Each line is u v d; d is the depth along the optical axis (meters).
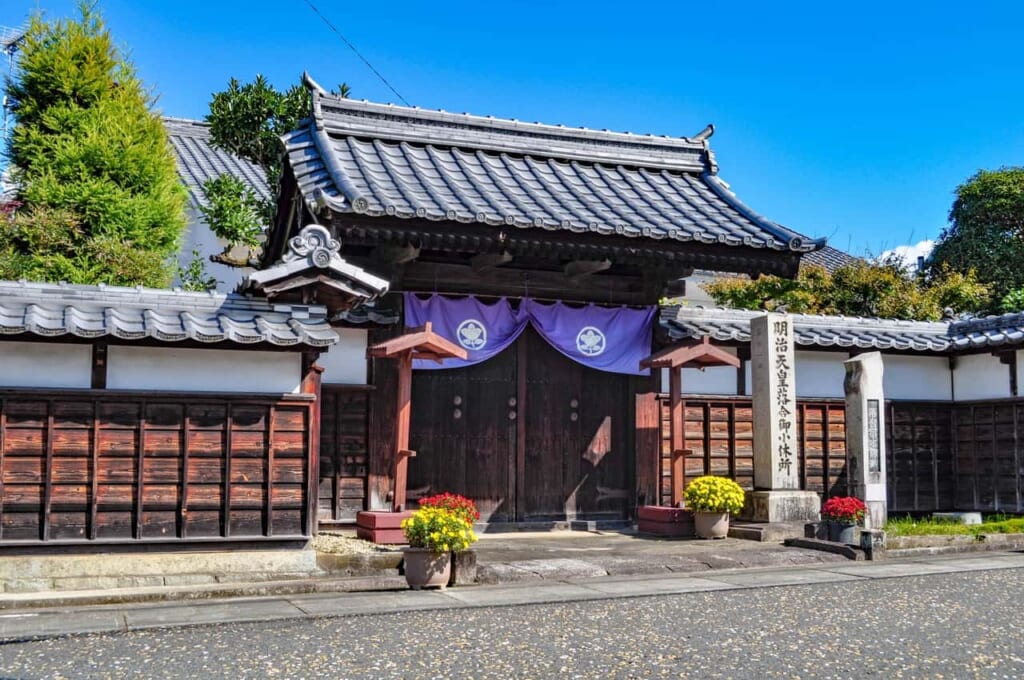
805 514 13.11
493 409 14.06
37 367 8.92
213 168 22.33
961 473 15.86
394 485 11.08
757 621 7.57
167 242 14.73
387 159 13.91
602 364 14.39
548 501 14.23
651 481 14.53
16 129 13.98
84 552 8.87
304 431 9.70
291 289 9.98
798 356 15.31
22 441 8.79
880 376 12.93
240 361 9.55
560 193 14.15
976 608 8.14
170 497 9.18
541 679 5.80
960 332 16.14
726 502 12.67
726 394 14.95
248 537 9.34
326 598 8.60
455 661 6.23
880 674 5.93
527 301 14.10
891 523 13.55
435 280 13.77
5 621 7.52
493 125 15.38
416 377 13.66
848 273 22.36
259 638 6.94
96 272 13.29
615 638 6.94
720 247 13.48
